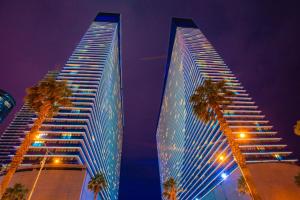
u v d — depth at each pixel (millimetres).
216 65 125938
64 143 72875
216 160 88750
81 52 126438
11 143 139875
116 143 175000
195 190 108625
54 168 64625
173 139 167625
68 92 31859
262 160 76375
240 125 91250
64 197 57250
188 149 126875
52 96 29094
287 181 66000
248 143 83875
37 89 29328
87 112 85250
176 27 186125
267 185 64625
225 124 28391
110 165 133625
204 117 33094
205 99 32812
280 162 73375
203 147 103750
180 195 135250
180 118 150125
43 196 56844
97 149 95375
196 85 122375
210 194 89438
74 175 63250
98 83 100812
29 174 61781
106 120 124438
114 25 170500
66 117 82250
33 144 71000
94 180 58094
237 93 108375
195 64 126375
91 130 86062
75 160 67938
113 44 148750
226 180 77875
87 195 65625
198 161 108625
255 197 21234
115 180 155750
